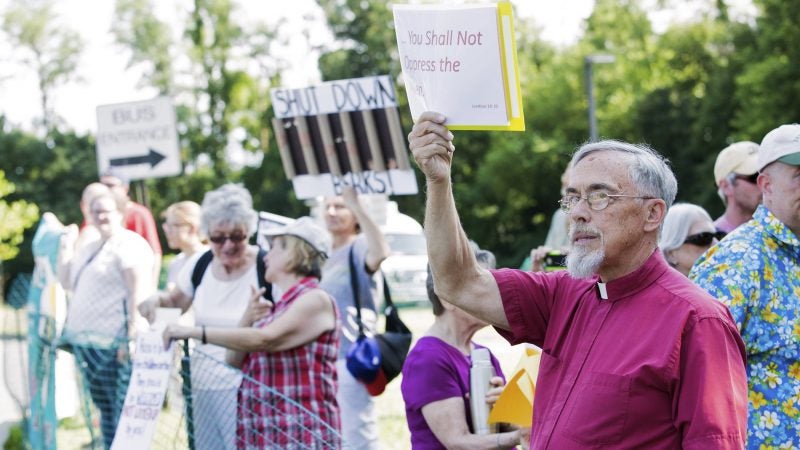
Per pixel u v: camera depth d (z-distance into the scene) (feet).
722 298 13.07
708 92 142.72
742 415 9.79
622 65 167.94
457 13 10.88
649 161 10.61
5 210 85.35
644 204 10.48
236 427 17.21
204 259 20.86
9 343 31.40
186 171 191.11
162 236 176.86
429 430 14.67
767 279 13.24
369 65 194.80
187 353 17.33
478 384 14.33
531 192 162.50
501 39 10.77
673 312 10.04
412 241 76.69
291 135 22.81
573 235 10.62
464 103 10.94
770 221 13.47
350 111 21.94
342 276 22.04
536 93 168.86
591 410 10.16
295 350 17.17
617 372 10.08
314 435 16.69
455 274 11.55
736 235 13.60
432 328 15.06
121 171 30.04
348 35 199.31
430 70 11.02
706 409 9.59
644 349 10.03
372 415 21.67
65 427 27.40
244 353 17.76
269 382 17.11
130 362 20.49
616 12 188.34
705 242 17.88
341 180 22.30
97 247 24.16
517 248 160.25
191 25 202.39
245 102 199.11
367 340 21.17
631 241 10.46
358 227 23.00
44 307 25.17
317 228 17.79
